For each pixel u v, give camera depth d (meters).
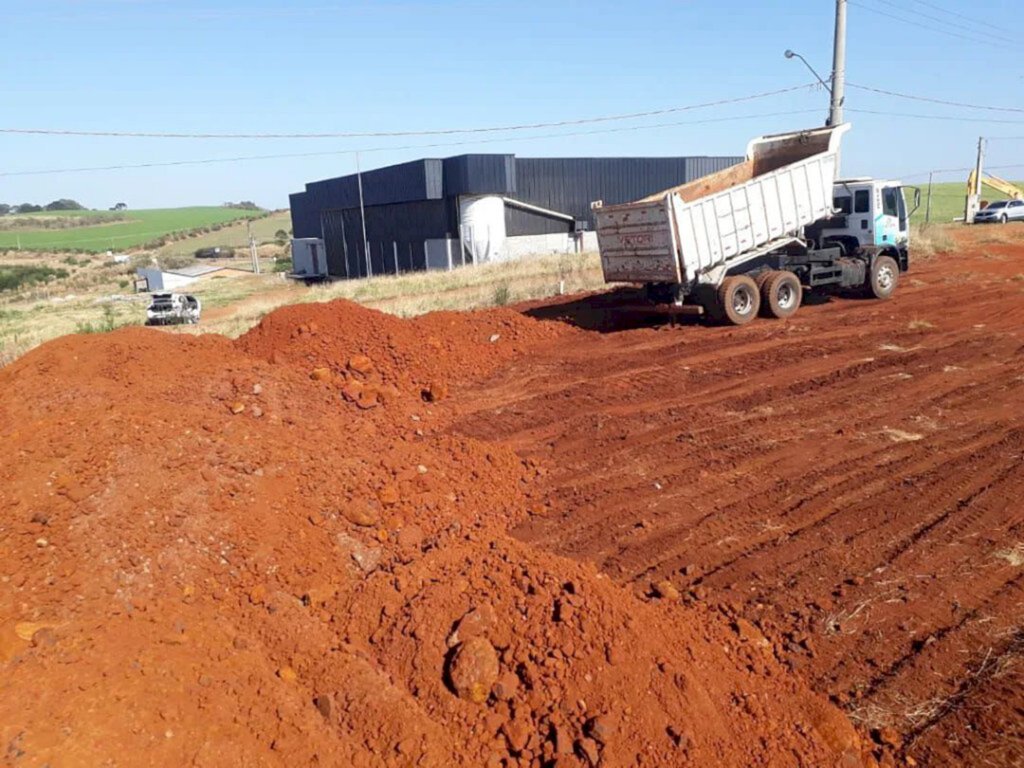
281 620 5.00
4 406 8.09
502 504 7.56
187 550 5.34
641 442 9.15
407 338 12.16
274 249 102.31
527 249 45.41
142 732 3.64
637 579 6.14
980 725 4.49
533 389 11.41
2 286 71.00
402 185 45.00
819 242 18.91
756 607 5.71
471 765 4.09
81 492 5.45
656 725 4.29
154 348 9.99
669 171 49.62
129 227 137.38
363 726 4.26
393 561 6.04
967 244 29.27
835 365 12.03
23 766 3.22
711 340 14.12
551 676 4.48
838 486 7.68
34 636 4.15
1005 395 10.23
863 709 4.70
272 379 9.50
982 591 5.76
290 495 6.32
